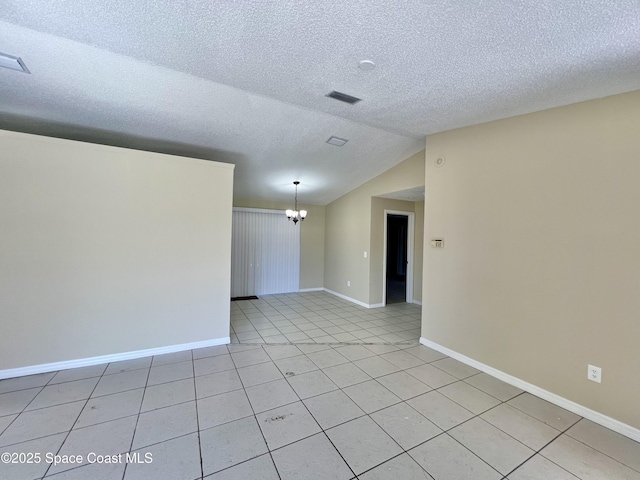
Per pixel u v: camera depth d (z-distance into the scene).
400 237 10.48
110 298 3.05
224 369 2.97
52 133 3.38
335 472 1.68
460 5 1.44
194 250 3.46
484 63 1.96
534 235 2.58
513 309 2.73
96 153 2.97
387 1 1.46
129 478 1.61
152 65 2.37
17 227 2.69
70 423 2.07
